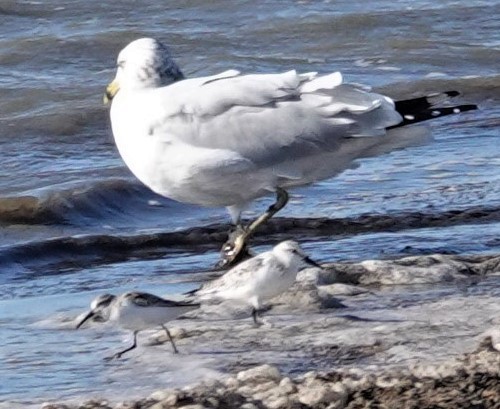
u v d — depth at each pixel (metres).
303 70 26.41
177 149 13.42
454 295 11.64
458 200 16.39
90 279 13.59
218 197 13.89
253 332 10.51
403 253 13.99
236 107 13.55
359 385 8.77
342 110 13.70
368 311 11.11
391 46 27.84
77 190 17.17
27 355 10.29
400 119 13.87
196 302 10.17
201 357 9.92
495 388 8.66
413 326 10.53
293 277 10.71
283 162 13.65
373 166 18.19
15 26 28.94
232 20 29.48
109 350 10.32
